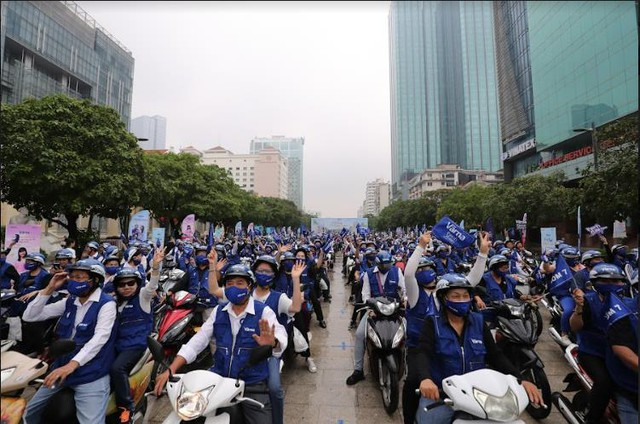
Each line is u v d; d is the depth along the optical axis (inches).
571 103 1365.7
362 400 178.9
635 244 617.6
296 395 184.1
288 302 154.7
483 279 207.9
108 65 2504.9
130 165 623.2
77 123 574.6
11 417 100.6
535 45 1605.6
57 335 132.1
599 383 125.5
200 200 1107.3
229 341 120.4
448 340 117.5
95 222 1444.4
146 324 145.6
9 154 496.1
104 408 124.9
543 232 507.5
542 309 359.9
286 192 5462.6
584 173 579.8
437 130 4552.2
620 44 1132.5
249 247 534.3
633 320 116.3
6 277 225.0
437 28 4680.1
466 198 1473.9
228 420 101.5
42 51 1967.3
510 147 2047.2
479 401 96.6
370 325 183.8
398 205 2630.4
